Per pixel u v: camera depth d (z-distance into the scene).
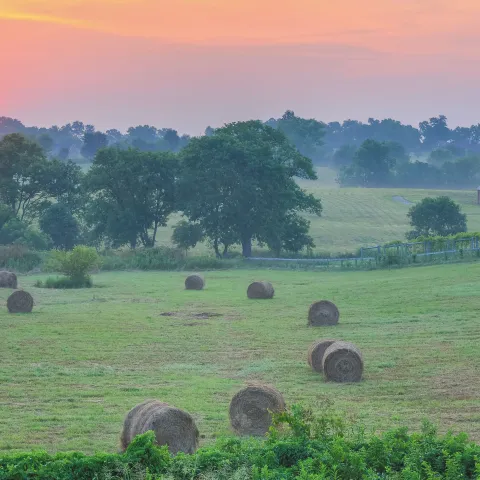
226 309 134.25
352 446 41.00
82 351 94.62
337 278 184.50
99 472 38.16
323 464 37.97
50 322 119.50
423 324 107.50
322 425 42.84
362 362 76.38
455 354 86.44
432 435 42.06
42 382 76.56
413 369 80.12
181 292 163.38
